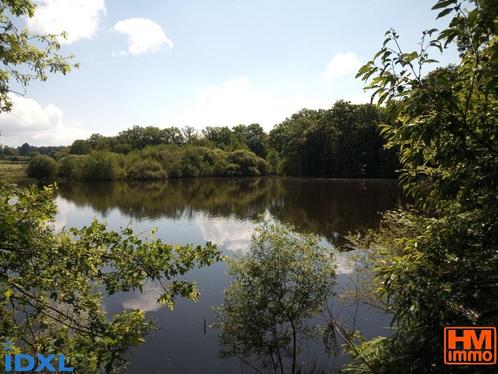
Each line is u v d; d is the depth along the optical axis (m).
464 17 2.50
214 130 111.88
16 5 4.70
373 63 2.84
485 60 2.61
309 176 75.12
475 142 2.97
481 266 3.28
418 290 3.30
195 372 8.18
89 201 41.34
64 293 4.12
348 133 66.94
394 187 47.72
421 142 3.18
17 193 4.06
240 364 8.52
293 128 79.69
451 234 3.36
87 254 3.96
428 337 3.57
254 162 88.88
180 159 85.06
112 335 3.59
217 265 15.48
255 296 8.22
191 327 10.22
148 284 13.31
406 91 2.80
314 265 8.49
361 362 4.85
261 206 35.62
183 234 22.72
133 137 109.25
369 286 9.30
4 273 3.57
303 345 9.05
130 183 71.06
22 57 5.11
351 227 23.92
